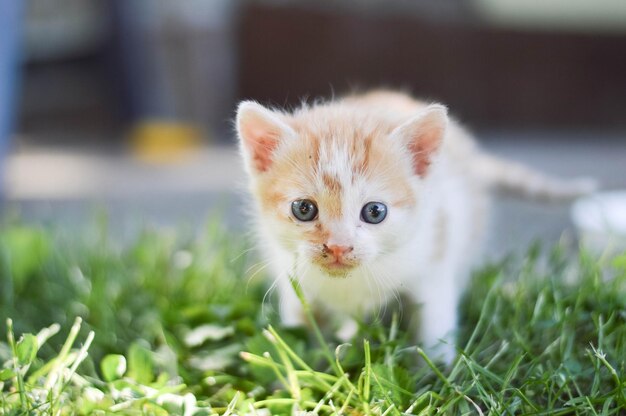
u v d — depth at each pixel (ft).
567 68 4.28
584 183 1.84
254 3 4.14
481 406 1.31
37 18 4.68
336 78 4.23
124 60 3.95
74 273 1.76
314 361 1.40
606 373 1.36
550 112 4.31
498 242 2.02
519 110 4.31
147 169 3.33
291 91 4.21
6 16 2.25
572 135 3.99
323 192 1.37
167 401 1.28
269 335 1.35
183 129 3.92
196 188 2.86
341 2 4.21
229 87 4.13
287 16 4.16
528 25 4.26
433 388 1.34
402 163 1.41
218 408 1.30
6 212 2.35
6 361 1.42
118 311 1.65
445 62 4.26
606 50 4.26
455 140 1.69
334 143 1.40
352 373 1.38
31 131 4.64
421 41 4.24
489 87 4.28
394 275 1.44
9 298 1.68
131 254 1.85
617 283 1.52
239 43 4.17
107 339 1.54
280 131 1.42
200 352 1.46
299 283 1.44
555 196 1.83
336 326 1.52
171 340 1.47
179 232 1.97
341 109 1.50
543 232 2.10
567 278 1.65
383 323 1.52
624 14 4.25
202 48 4.01
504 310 1.53
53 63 4.75
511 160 3.15
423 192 1.43
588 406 1.27
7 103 2.32
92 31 4.58
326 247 1.35
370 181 1.38
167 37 3.96
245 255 1.76
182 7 3.95
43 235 1.84
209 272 1.75
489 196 1.83
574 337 1.45
